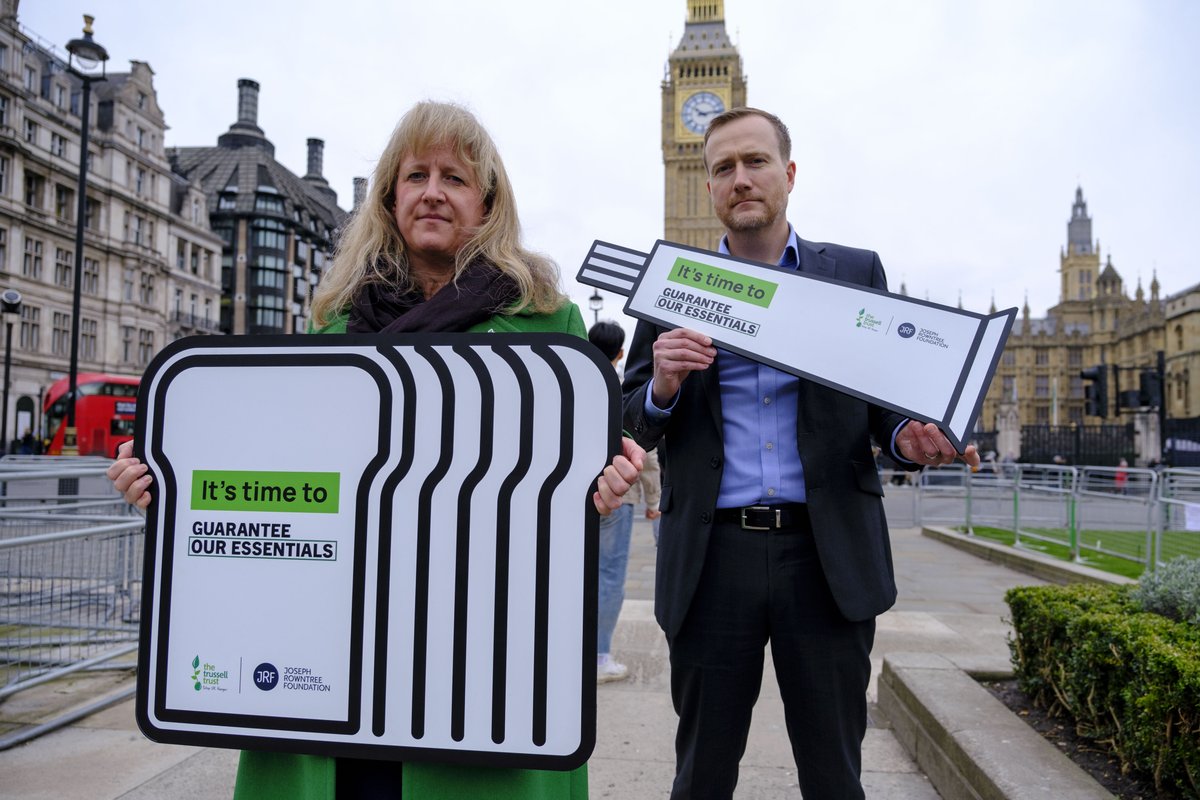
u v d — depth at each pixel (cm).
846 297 179
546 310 166
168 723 143
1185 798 215
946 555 972
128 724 336
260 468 144
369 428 141
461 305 153
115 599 432
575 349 137
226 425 146
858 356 172
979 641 486
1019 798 214
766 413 197
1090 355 8519
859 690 192
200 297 5416
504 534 136
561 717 132
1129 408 1519
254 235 6197
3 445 2186
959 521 1404
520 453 137
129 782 277
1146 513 722
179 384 147
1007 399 8506
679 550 199
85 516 417
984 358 164
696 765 195
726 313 184
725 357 204
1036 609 307
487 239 165
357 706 137
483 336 139
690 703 198
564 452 136
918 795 272
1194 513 611
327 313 175
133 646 409
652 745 319
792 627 190
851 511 190
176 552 145
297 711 139
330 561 140
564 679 133
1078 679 269
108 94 4500
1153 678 223
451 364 140
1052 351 8556
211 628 143
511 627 134
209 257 5566
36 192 4025
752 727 342
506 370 138
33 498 505
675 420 207
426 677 136
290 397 144
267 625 141
